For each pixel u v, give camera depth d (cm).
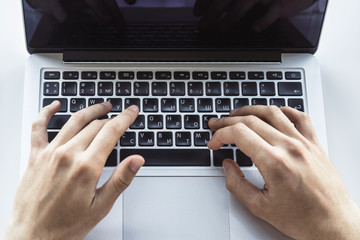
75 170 47
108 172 56
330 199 49
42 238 48
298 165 49
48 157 51
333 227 48
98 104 57
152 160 57
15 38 65
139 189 56
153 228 55
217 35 60
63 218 48
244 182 54
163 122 58
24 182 52
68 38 59
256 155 49
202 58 61
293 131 53
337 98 66
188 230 56
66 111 58
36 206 49
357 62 67
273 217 50
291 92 61
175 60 61
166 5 59
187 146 58
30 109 58
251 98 61
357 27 69
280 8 59
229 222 56
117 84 59
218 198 57
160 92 60
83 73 59
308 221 48
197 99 60
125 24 59
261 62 62
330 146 64
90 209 48
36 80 59
